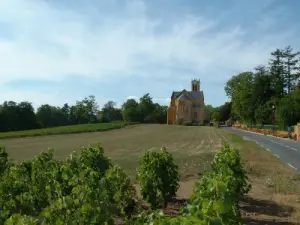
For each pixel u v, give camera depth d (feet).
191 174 57.52
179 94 463.42
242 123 345.72
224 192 15.83
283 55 315.37
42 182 29.35
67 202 19.08
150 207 33.17
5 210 24.20
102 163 34.17
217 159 35.14
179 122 429.79
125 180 28.94
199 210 14.96
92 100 498.69
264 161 75.66
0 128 347.36
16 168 32.63
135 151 101.50
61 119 481.46
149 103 475.72
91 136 184.44
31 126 381.81
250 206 37.11
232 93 383.86
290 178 54.54
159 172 32.96
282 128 220.84
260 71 320.91
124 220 28.12
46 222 18.70
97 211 19.29
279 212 34.91
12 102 371.35
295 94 233.76
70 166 31.60
